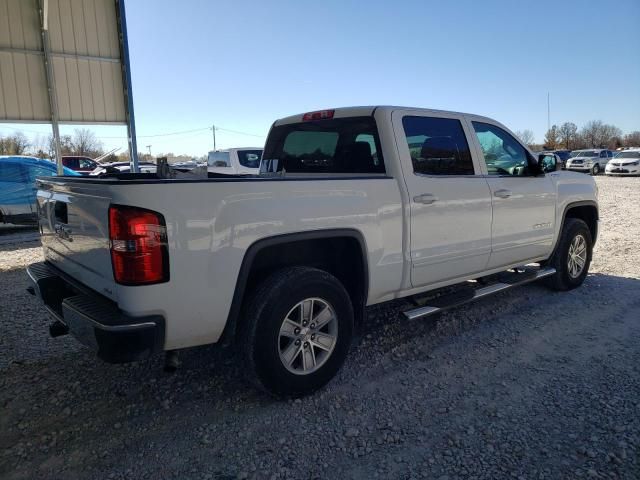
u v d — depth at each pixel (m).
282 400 3.43
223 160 15.20
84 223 3.07
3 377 3.77
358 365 4.00
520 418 3.17
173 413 3.28
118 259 2.71
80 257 3.20
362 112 4.20
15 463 2.76
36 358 4.12
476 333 4.66
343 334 3.59
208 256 2.89
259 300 3.20
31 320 5.05
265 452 2.86
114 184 2.71
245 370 3.25
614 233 10.07
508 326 4.82
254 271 3.47
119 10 11.45
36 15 10.71
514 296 5.78
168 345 2.92
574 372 3.80
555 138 77.75
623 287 6.08
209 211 2.89
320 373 3.48
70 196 3.25
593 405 3.30
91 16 11.31
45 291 3.45
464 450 2.85
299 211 3.25
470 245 4.49
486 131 4.92
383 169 4.00
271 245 3.17
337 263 3.86
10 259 8.41
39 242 10.45
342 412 3.29
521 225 5.07
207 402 3.42
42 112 11.02
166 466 2.74
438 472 2.66
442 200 4.18
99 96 11.68
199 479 2.63
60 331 3.47
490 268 4.89
